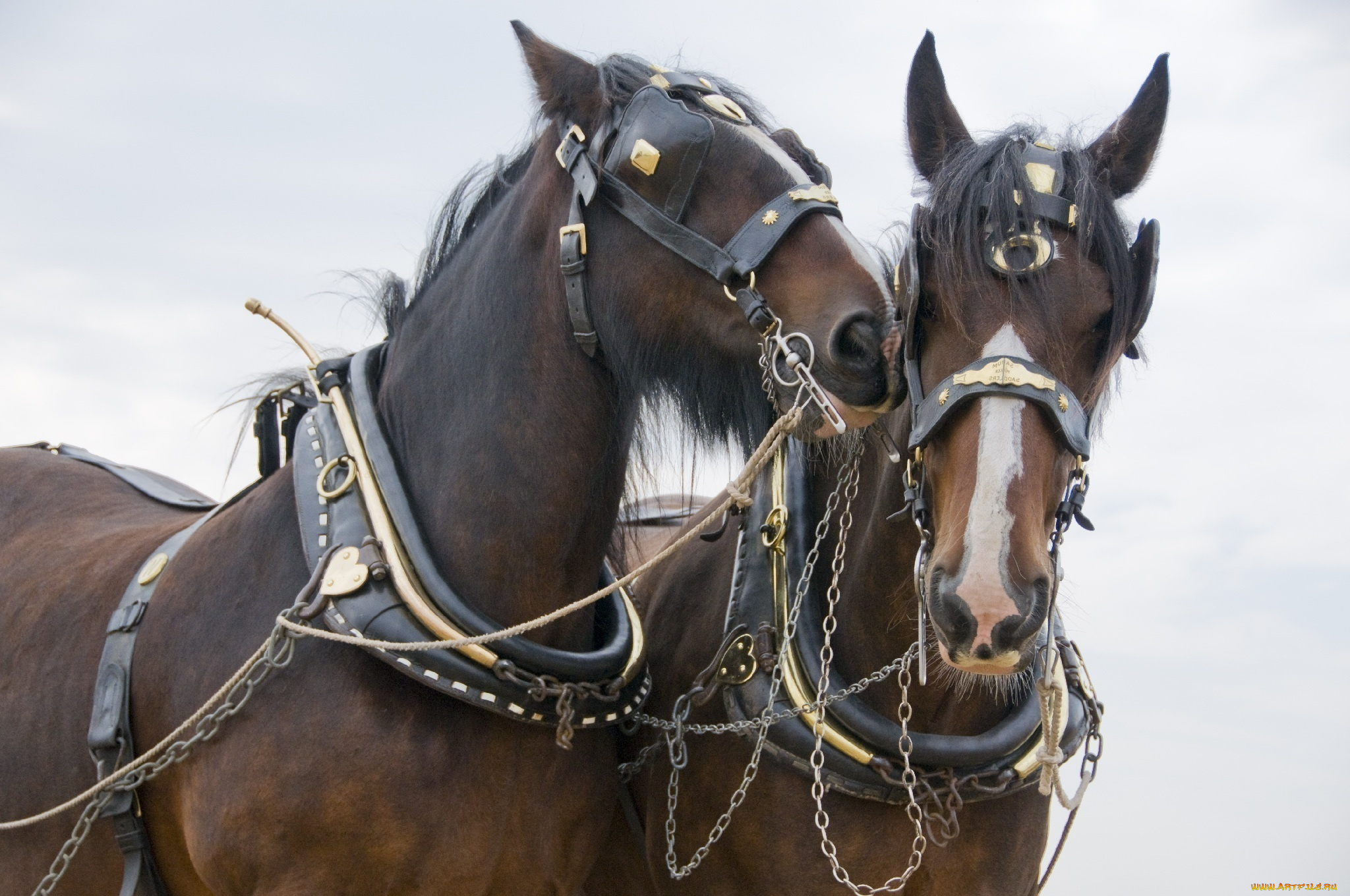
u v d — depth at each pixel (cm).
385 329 475
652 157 395
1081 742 434
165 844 421
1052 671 372
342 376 458
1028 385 339
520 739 399
